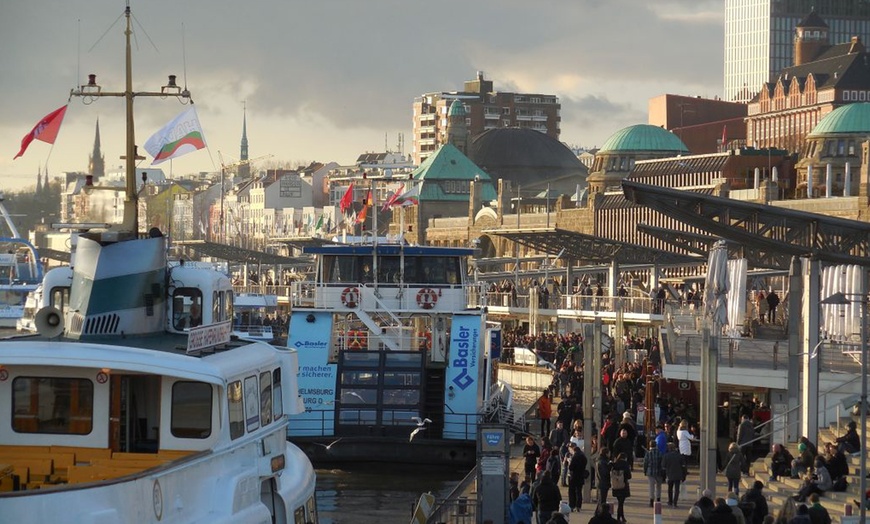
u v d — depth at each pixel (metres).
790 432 59.62
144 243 29.61
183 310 36.91
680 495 51.84
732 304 64.44
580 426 55.78
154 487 21.34
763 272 107.62
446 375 65.94
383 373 65.56
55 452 23.92
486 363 70.19
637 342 101.25
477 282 75.00
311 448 63.47
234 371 25.39
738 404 68.31
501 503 42.44
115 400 23.89
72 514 19.59
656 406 62.88
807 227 58.81
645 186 58.66
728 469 48.50
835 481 45.72
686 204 59.72
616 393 70.50
